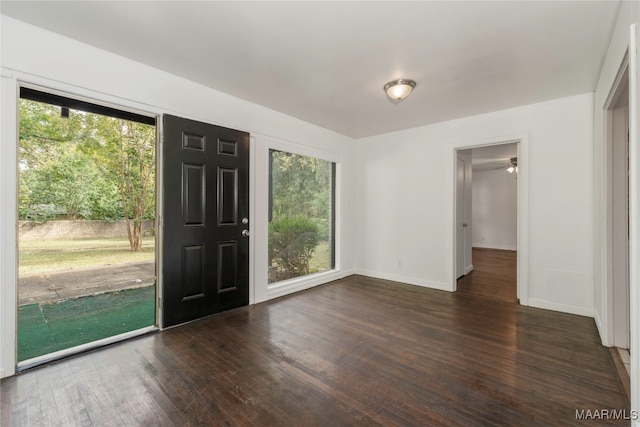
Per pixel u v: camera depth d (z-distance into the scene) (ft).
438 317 9.52
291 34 6.55
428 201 13.23
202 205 9.21
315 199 14.32
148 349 7.32
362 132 14.61
